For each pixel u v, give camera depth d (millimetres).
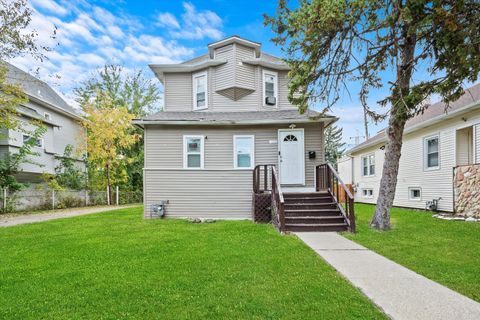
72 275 4137
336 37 5730
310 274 4086
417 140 12539
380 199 7707
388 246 5758
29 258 5066
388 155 7629
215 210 10570
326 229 7535
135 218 10695
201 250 5488
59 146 19422
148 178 10734
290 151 10891
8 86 10688
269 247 5707
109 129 20438
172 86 12578
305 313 2922
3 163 13141
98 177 20703
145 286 3678
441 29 4395
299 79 6516
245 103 12203
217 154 10953
